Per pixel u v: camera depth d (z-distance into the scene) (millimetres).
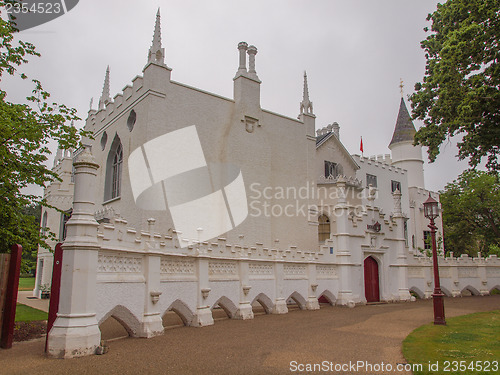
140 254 11570
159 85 21812
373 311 19203
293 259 19656
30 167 13883
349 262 22578
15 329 12938
